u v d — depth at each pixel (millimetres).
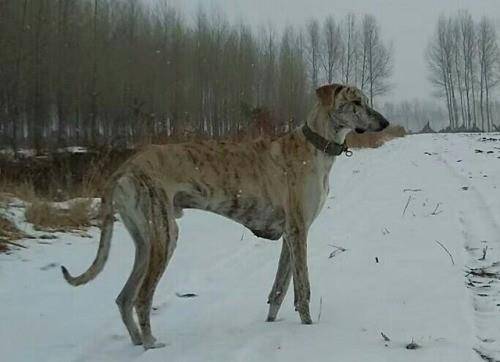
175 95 27234
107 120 24969
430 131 67375
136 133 22469
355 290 5871
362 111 5121
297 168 5020
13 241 7598
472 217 9391
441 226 8773
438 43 69438
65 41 23469
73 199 9984
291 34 41562
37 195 10523
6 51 20484
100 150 16828
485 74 67500
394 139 35375
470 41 67938
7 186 10664
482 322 4891
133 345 4633
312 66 53531
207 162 4816
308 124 5129
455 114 68750
